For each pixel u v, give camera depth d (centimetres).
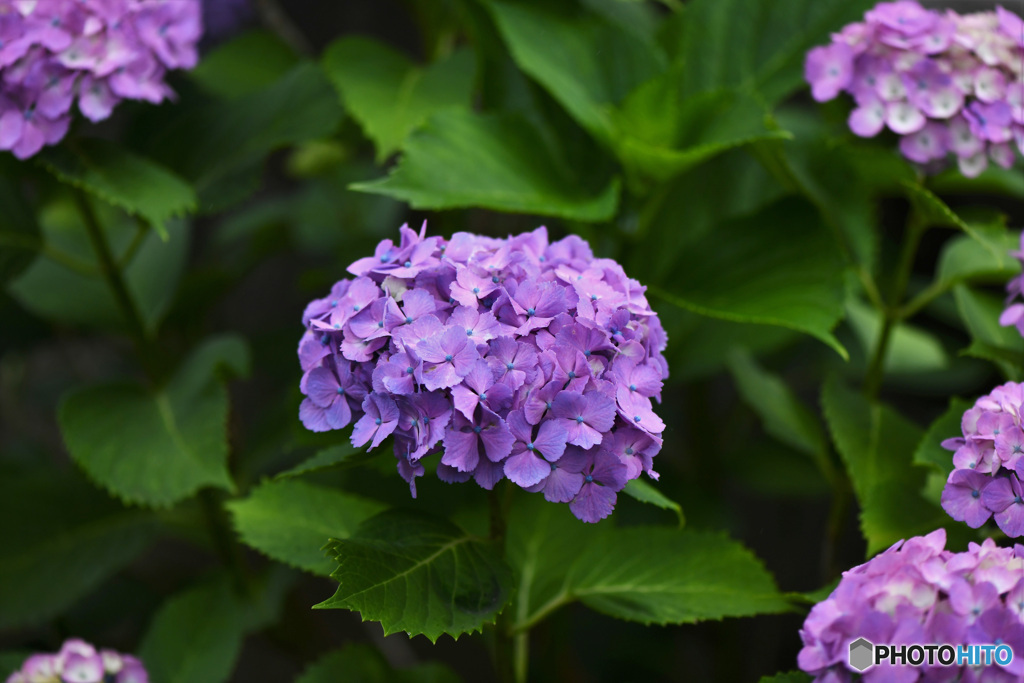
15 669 161
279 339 187
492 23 171
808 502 209
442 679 162
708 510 178
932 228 208
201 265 207
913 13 160
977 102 158
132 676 157
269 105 173
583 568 158
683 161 162
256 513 160
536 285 144
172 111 174
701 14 172
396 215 214
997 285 183
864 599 140
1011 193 167
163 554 220
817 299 159
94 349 235
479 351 143
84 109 159
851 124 160
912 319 208
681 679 191
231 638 169
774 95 170
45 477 174
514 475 143
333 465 146
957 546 156
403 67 176
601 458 143
